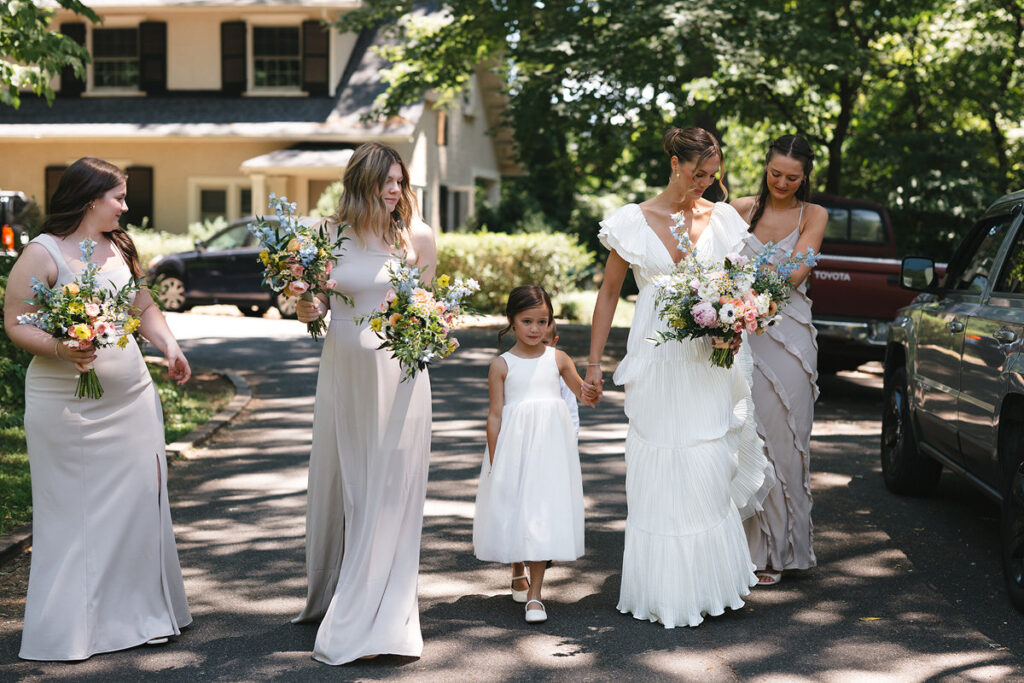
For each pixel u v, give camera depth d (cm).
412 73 2038
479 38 1922
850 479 805
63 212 465
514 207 2670
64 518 455
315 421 469
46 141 2512
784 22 1563
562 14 1650
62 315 438
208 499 723
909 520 688
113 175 469
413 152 2547
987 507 726
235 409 1056
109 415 460
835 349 1166
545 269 2109
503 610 514
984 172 2023
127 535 462
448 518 676
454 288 451
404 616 449
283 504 709
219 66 2541
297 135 2403
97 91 2564
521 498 495
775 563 555
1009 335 556
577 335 1781
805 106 2075
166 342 494
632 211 519
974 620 504
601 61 1533
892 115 2317
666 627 490
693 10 1481
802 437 559
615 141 1775
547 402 502
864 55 1625
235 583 550
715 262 492
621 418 1066
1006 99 2105
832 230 1367
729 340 486
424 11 2509
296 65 2534
